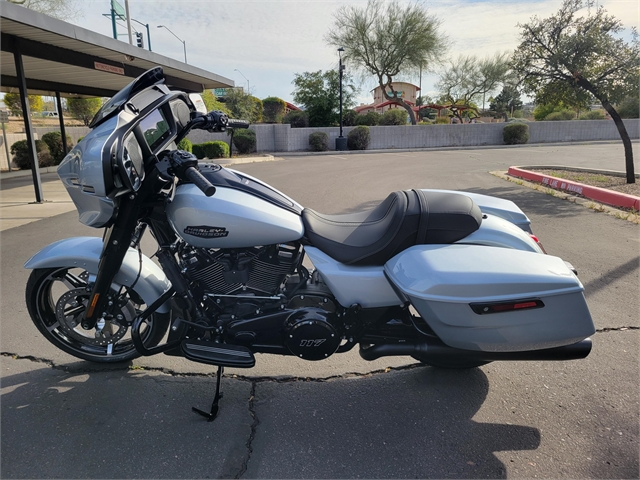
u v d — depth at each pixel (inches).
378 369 128.5
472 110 1509.6
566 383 120.0
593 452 96.2
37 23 334.0
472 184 427.5
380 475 90.6
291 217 104.2
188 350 102.7
